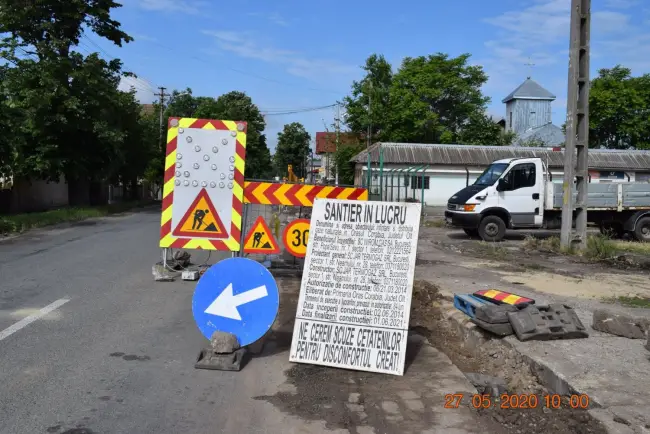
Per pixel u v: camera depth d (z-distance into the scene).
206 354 5.50
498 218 17.50
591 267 12.16
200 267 10.39
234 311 5.66
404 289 5.44
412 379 5.26
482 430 4.20
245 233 9.39
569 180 14.38
